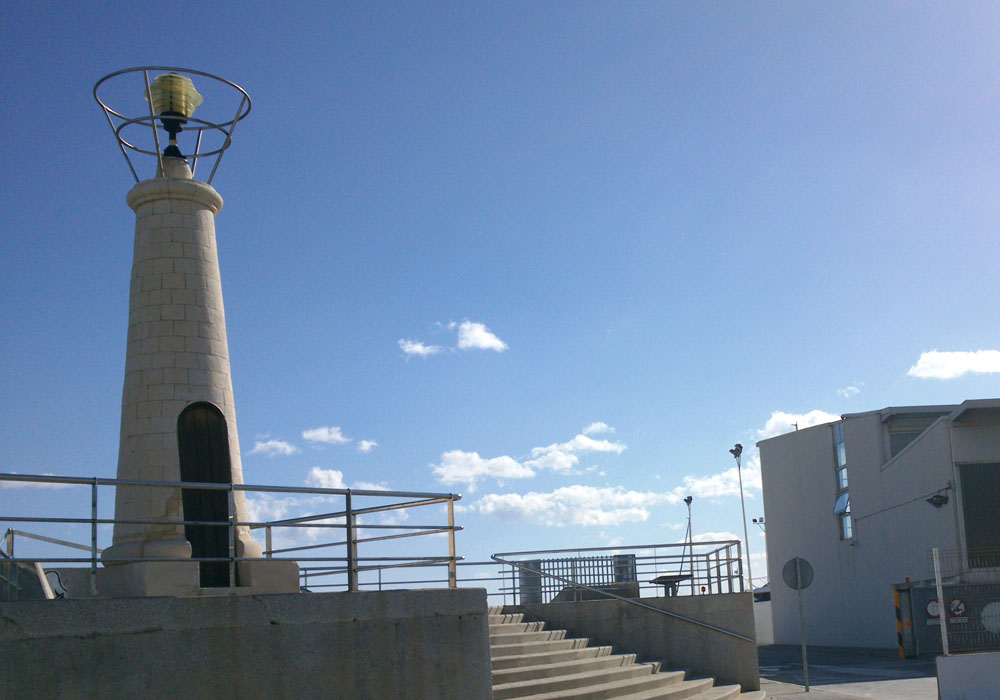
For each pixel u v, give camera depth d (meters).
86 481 9.02
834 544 39.19
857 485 37.12
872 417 36.72
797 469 42.06
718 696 16.16
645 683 15.48
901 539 34.09
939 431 31.55
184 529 13.51
